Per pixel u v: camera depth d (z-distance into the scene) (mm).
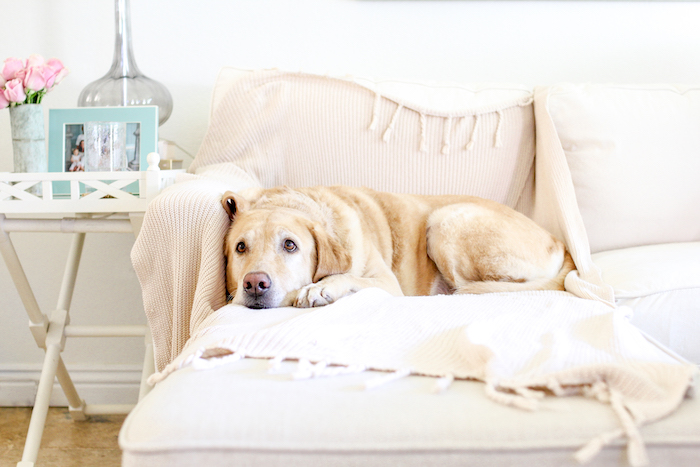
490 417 623
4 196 1519
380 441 595
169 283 1246
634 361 750
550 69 2168
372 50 2154
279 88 1808
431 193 1804
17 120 1627
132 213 1526
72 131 1683
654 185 1714
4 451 1646
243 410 625
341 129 1797
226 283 1290
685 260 1389
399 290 1401
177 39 2113
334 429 604
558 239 1633
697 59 2168
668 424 615
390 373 746
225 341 833
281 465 588
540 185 1778
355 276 1330
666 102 1787
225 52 2127
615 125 1744
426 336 881
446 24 2148
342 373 750
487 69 2168
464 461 589
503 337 857
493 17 2150
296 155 1820
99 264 2074
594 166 1733
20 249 2059
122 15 1840
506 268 1437
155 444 581
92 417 1912
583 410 644
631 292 1285
